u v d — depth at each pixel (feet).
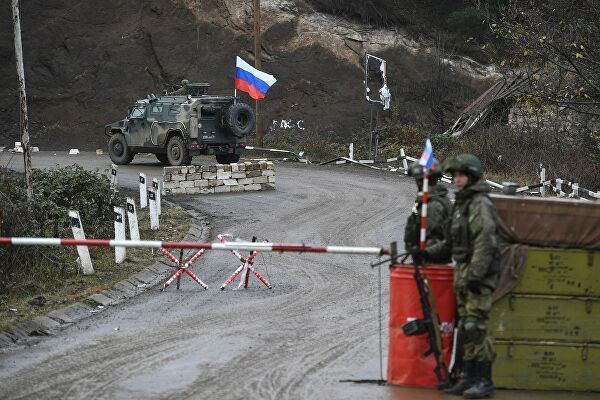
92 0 226.79
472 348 38.09
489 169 152.15
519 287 39.55
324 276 71.15
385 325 53.83
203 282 69.36
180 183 127.54
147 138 157.07
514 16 119.96
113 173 117.91
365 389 39.88
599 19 117.08
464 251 37.88
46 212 77.51
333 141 208.23
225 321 55.21
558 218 39.42
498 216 39.32
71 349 48.34
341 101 216.33
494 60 170.09
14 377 42.60
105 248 81.56
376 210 111.45
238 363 44.96
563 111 130.93
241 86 156.56
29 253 65.87
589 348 39.83
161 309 59.31
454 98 213.66
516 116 169.48
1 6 224.53
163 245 46.03
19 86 78.84
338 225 100.07
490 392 38.11
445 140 180.24
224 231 96.84
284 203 117.91
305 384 40.93
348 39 222.07
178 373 43.06
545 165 138.72
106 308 60.23
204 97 152.46
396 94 216.13
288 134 205.16
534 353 39.83
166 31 225.15
